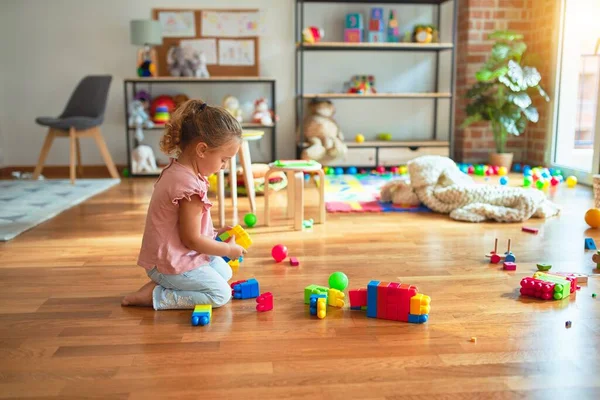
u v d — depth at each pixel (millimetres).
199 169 1738
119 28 5121
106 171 5246
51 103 5184
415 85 5418
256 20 5172
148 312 1764
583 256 2369
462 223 3002
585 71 4426
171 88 5227
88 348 1508
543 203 3154
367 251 2459
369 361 1426
